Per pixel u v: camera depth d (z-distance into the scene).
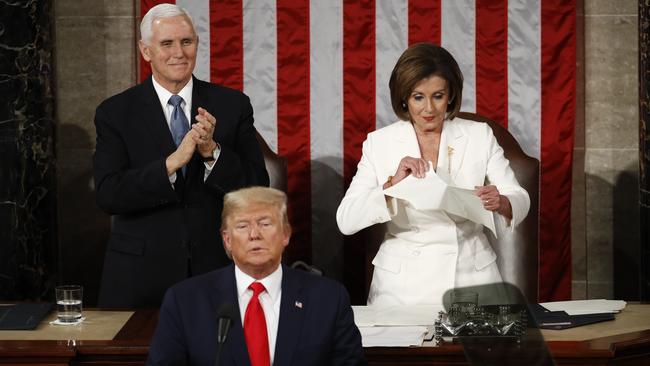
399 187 15.14
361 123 21.50
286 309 11.67
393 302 16.14
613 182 21.97
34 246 20.81
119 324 13.92
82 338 13.18
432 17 21.25
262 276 11.72
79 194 22.08
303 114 21.53
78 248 22.23
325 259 21.91
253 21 21.38
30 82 20.50
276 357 11.52
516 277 18.45
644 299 20.56
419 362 12.75
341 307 11.78
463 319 13.01
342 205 16.52
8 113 20.53
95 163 15.60
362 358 11.86
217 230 15.70
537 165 18.56
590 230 22.11
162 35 15.28
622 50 21.70
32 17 20.42
